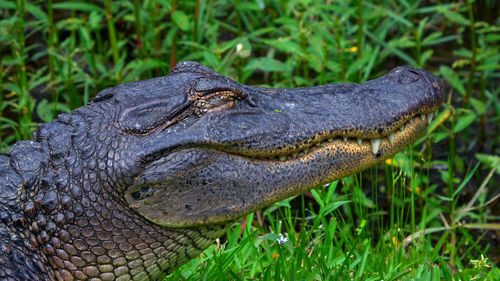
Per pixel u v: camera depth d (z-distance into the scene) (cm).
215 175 665
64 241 650
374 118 728
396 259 886
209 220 667
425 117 786
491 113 1479
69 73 1280
